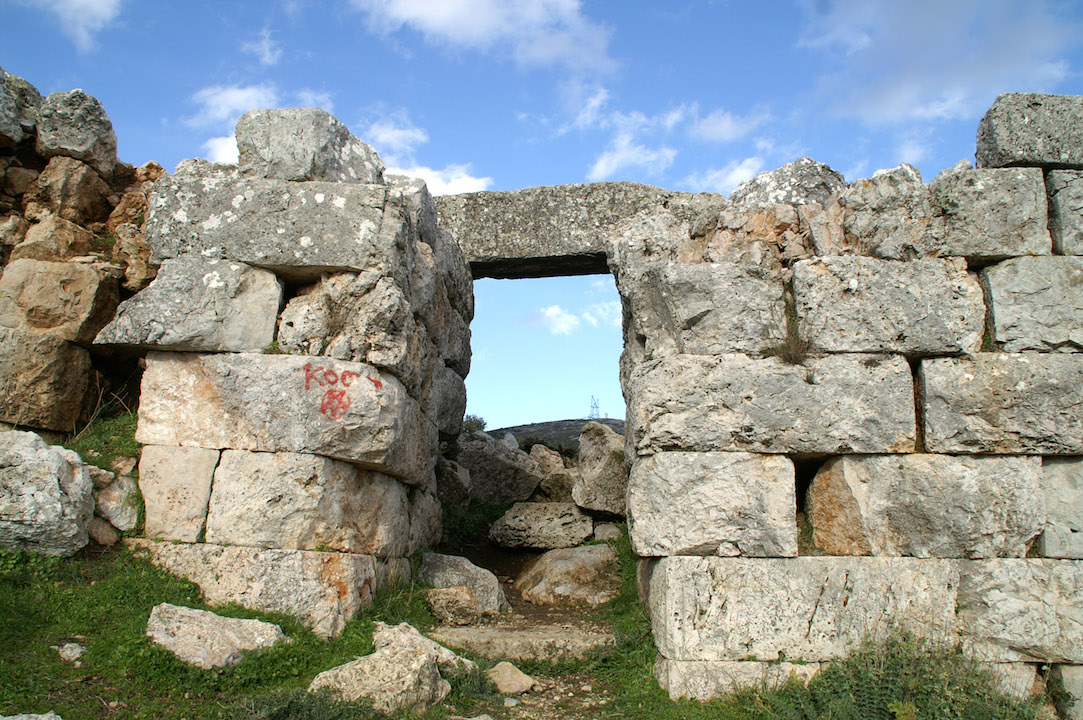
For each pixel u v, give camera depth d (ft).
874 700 15.37
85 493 16.56
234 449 17.54
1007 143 18.84
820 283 18.12
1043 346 17.97
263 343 18.16
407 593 19.48
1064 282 18.16
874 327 17.88
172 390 17.89
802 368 17.81
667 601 16.84
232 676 14.24
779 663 16.52
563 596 22.30
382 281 18.40
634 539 17.81
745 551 17.11
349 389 17.74
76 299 18.74
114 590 15.75
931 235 18.53
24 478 15.71
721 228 19.62
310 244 18.51
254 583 16.66
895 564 17.04
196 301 17.98
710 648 16.58
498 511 28.68
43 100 20.90
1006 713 15.60
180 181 18.88
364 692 14.19
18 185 20.18
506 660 17.98
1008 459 17.52
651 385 17.85
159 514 17.29
